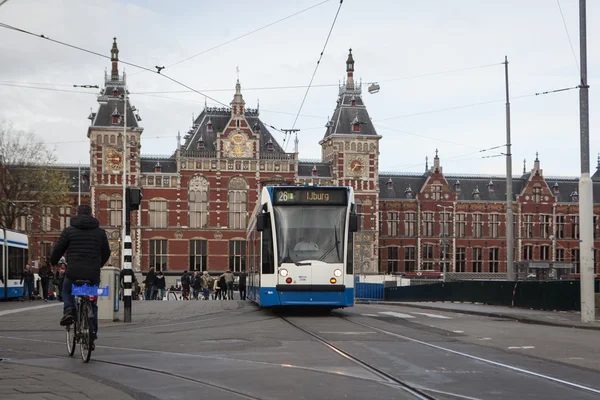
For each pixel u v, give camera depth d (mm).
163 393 8789
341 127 82938
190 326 18516
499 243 91625
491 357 12328
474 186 93000
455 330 17781
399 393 8836
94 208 76188
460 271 91000
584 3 21312
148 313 23453
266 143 83938
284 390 9008
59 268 35969
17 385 8875
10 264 35281
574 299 25312
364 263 81875
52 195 60312
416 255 89938
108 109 77125
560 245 93125
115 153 76812
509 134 35312
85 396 8211
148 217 77938
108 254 11547
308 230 22109
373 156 82938
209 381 9641
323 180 82875
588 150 21328
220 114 82938
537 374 10438
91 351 11688
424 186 90562
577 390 9203
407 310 28156
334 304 21859
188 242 78688
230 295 45156
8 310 25484
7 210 55875
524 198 92438
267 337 15477
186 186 79000
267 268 22031
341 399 8453
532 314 23984
